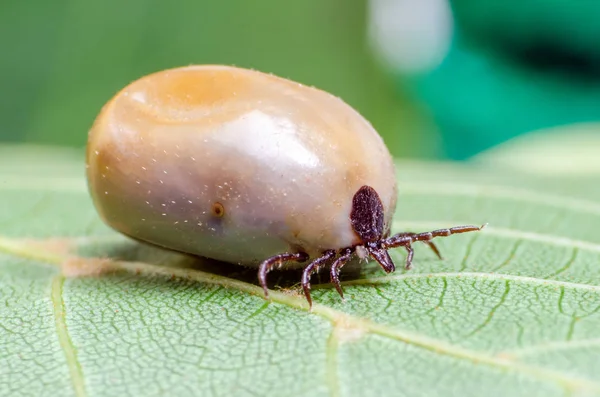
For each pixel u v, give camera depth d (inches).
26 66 4.8
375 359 2.1
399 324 2.2
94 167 2.4
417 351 2.1
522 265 2.4
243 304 2.3
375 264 2.4
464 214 2.7
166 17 5.0
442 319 2.2
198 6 5.0
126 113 2.3
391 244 2.3
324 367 2.1
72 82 4.8
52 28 4.8
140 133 2.3
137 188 2.3
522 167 3.9
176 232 2.3
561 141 4.5
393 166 2.3
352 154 2.3
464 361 2.1
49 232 2.6
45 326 2.2
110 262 2.5
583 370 2.0
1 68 4.8
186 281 2.4
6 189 2.9
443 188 2.9
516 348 2.1
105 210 2.4
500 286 2.3
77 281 2.4
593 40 5.0
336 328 2.2
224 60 5.0
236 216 2.3
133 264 2.4
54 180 2.9
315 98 2.3
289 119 2.3
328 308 2.2
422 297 2.2
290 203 2.3
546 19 4.9
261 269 2.3
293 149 2.3
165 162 2.3
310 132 2.3
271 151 2.3
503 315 2.2
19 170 3.1
